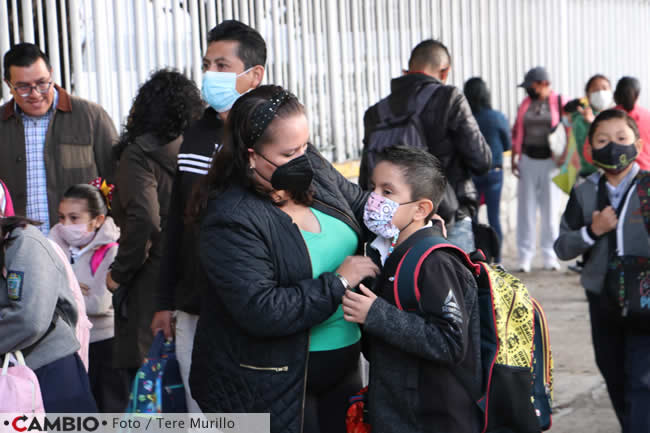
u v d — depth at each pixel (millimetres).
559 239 3611
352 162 7062
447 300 2273
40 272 2713
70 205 3885
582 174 7051
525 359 2400
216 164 2369
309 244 2375
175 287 3086
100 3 5078
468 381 2354
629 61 12422
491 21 9219
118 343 3709
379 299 2299
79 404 2896
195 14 5633
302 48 6660
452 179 4352
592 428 4258
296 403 2314
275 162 2273
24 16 4820
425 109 4320
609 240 3428
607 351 3654
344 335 2461
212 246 2275
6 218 2756
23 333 2668
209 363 2365
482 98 7895
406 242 2406
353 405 2535
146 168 3559
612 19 11898
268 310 2203
